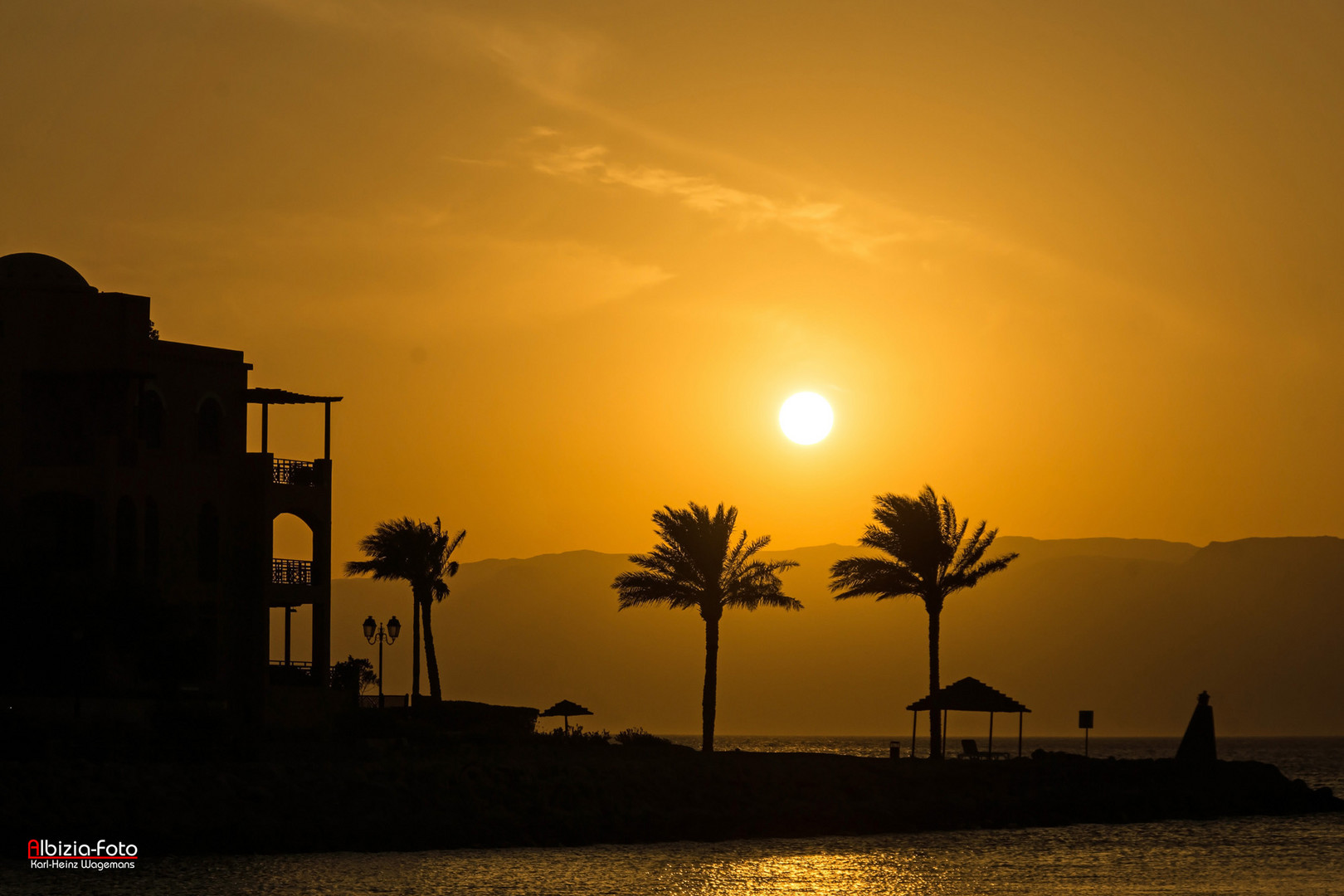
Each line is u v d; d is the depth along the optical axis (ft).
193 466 525.34
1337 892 399.03
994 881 411.54
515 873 402.11
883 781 590.96
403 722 563.89
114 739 444.96
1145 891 397.39
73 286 516.73
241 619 531.91
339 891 363.97
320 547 560.20
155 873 377.50
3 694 453.58
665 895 376.89
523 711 648.79
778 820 515.09
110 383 507.30
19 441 497.46
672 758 594.24
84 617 443.32
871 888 396.57
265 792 433.89
